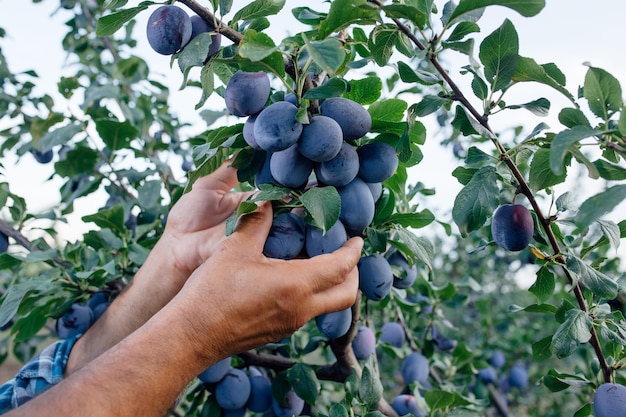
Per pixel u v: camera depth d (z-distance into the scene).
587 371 0.96
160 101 1.27
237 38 0.48
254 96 0.46
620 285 0.53
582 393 0.97
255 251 0.47
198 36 0.45
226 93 0.47
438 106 0.49
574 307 0.56
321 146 0.44
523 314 1.53
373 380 0.59
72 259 0.79
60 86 1.00
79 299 0.78
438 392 0.65
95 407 0.38
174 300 0.45
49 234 0.93
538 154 0.49
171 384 0.42
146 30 0.46
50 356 0.66
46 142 0.95
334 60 0.39
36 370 0.64
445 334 0.93
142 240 0.89
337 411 0.57
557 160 0.35
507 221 0.51
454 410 0.67
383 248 0.54
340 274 0.49
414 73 0.49
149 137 1.11
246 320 0.45
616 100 0.40
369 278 0.55
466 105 0.49
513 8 0.44
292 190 0.49
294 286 0.46
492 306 1.62
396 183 0.61
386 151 0.50
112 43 1.33
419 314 1.04
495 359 1.26
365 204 0.49
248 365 0.71
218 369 0.67
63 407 0.38
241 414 0.72
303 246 0.52
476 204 0.48
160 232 0.93
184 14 0.46
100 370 0.40
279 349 0.80
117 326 0.66
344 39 0.58
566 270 0.55
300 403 0.73
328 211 0.44
